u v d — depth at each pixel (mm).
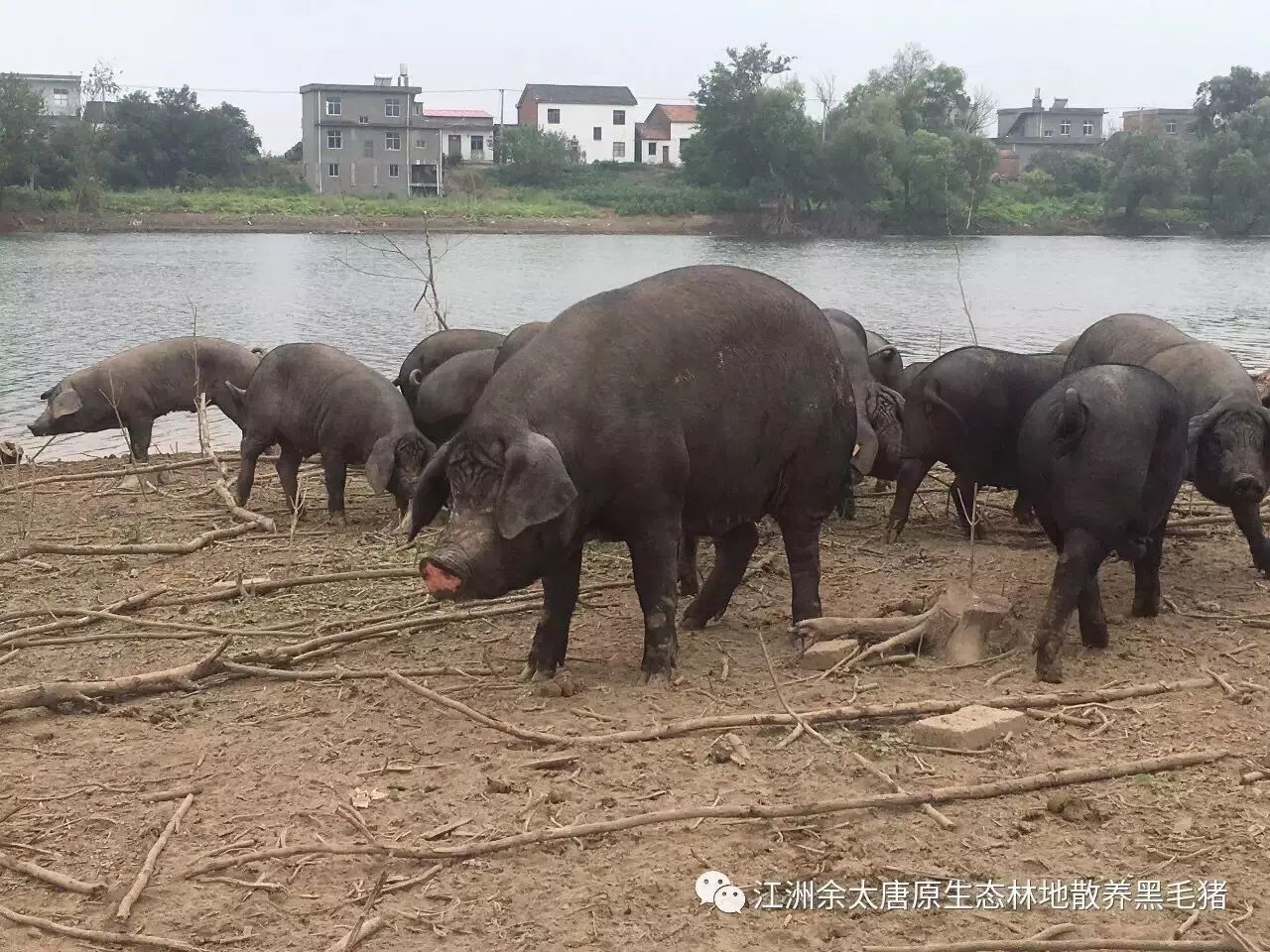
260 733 7043
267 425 12711
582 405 7133
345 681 7812
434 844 5688
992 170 87062
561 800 6074
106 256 57406
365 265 53312
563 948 4914
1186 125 121188
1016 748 6609
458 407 12609
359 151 93625
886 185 80688
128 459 16703
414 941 4988
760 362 7812
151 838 5852
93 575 10531
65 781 6461
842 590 9688
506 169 93562
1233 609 9188
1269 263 60688
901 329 32969
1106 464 7438
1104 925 4996
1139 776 6234
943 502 13320
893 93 89750
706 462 7617
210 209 81125
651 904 5191
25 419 20625
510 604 9117
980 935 4961
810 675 7797
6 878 5566
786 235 80312
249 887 5387
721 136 81875
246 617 9203
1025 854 5531
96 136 85250
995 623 8195
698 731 6816
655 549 7461
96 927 5152
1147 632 8602
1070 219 87875
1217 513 12227
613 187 90062
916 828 5770
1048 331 32969
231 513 12617
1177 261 61938
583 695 7480
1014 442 11219
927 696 7363
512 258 57875
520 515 6645
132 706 7496
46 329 31594
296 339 29969
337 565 10641
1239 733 6754
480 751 6672
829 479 8453
